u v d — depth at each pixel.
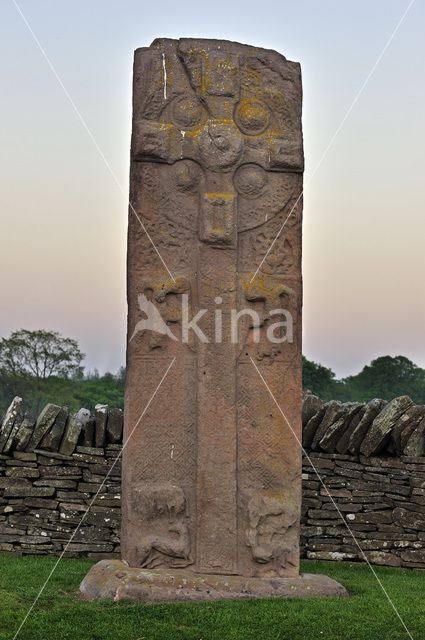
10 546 9.14
